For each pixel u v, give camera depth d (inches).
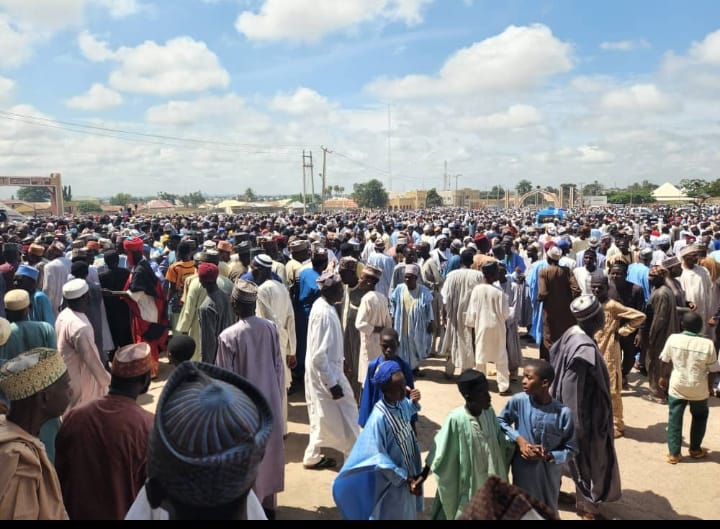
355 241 479.2
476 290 285.9
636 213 1636.3
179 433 45.1
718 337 291.1
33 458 91.2
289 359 231.0
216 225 778.2
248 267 318.0
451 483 138.4
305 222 799.7
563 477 205.8
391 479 131.0
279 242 438.0
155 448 45.9
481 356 285.1
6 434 90.6
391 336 182.4
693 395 207.3
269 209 3262.8
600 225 936.9
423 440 234.8
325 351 189.6
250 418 48.6
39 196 4891.7
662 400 277.3
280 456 168.9
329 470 207.8
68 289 185.2
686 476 203.3
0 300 264.8
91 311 267.7
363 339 240.2
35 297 235.8
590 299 169.8
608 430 166.2
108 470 107.3
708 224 689.0
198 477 43.9
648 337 280.1
